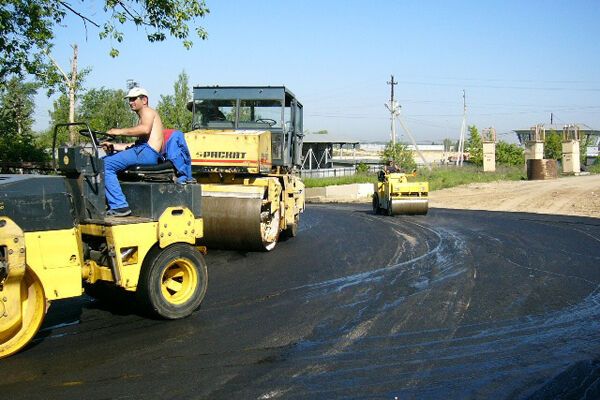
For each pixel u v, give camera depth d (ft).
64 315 22.18
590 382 16.12
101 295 24.12
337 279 29.58
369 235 48.11
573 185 105.70
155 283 21.01
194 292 22.27
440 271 31.91
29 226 17.43
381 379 16.15
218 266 32.89
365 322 21.80
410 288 27.63
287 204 42.83
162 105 121.49
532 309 23.94
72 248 18.29
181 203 21.98
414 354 18.26
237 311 23.11
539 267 33.17
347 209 84.07
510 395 15.21
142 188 21.24
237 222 36.14
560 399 14.99
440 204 88.89
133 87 22.53
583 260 35.58
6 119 66.28
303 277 29.99
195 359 17.47
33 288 17.71
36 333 19.16
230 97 42.83
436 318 22.45
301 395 14.98
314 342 19.31
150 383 15.55
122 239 19.89
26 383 15.44
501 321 22.12
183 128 118.21
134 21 44.75
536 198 88.69
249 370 16.66
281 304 24.35
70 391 14.94
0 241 16.55
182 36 45.57
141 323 21.20
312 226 55.88
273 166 42.27
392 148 166.09
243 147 37.29
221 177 39.06
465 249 39.96
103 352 17.94
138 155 21.98
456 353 18.40
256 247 37.32
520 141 308.60
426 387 15.65
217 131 39.11
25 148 63.05
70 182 20.54
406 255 37.35
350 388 15.49
